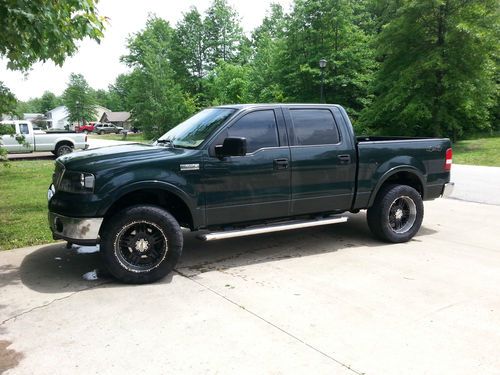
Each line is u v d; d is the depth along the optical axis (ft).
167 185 16.12
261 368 10.44
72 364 10.70
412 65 82.74
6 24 16.29
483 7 78.84
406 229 21.29
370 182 20.34
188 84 202.39
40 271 17.26
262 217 18.29
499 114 110.22
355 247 20.35
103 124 252.42
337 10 103.86
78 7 17.01
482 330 12.21
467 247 20.22
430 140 21.99
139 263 16.02
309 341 11.67
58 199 15.93
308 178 18.89
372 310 13.51
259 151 17.84
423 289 15.15
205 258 18.90
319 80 105.81
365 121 96.07
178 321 12.90
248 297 14.60
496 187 38.37
